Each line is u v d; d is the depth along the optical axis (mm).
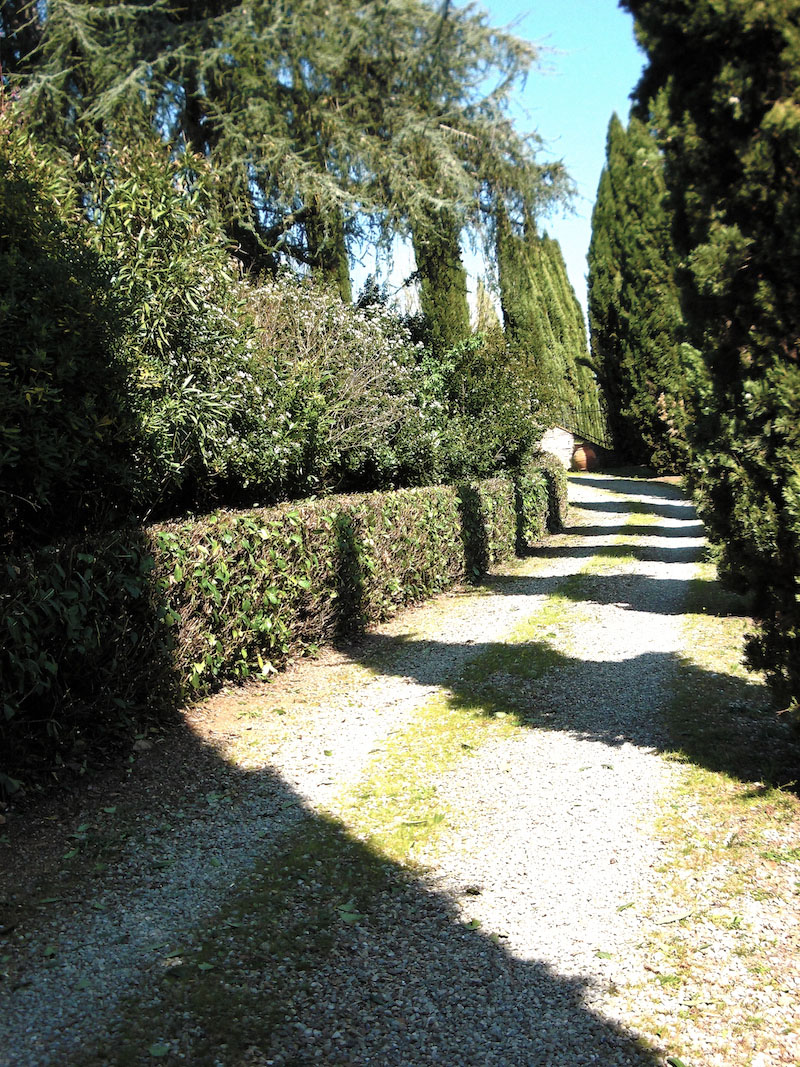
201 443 7527
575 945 3174
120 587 5090
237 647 6617
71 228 6188
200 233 7887
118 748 5129
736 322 4125
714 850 3857
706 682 6562
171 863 3809
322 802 4551
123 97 12484
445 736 5590
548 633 8617
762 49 3762
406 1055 2590
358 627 8797
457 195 15023
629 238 31516
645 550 15055
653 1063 2543
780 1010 2746
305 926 3299
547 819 4281
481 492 13219
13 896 3449
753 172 3770
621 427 36250
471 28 13609
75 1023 2666
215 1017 2725
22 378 5188
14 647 4227
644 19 3943
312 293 12297
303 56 13531
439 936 3244
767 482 4152
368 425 12023
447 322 19125
